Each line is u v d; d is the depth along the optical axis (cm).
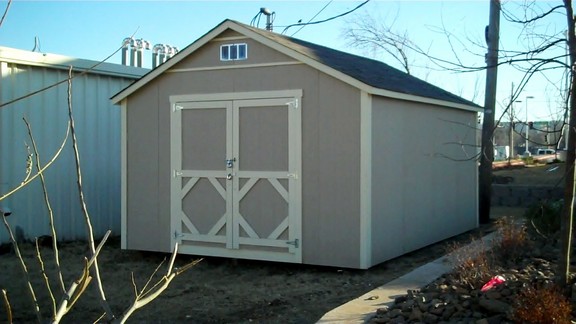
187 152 968
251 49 920
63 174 1193
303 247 891
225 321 679
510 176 2119
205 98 953
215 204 948
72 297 330
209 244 953
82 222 1227
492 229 1288
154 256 1031
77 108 1216
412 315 601
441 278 773
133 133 1014
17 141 1114
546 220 934
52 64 1153
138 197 1011
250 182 921
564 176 604
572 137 589
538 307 548
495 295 621
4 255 1050
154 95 995
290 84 896
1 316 706
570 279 637
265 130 913
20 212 1120
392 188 935
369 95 856
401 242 967
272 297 770
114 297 791
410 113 1003
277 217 905
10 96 1101
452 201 1188
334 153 871
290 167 896
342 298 754
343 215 867
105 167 1273
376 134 884
